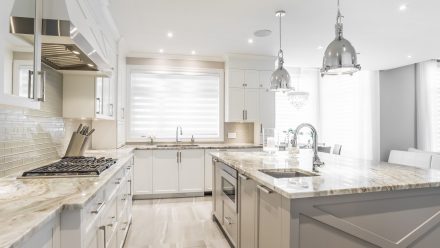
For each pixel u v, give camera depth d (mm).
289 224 1403
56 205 1124
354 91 6180
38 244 974
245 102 4941
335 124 6137
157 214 3584
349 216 1499
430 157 3389
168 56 4879
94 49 2035
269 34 3797
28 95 1367
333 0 2758
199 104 5141
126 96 4758
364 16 3139
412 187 1558
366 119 6105
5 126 1730
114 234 1990
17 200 1195
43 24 1488
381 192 1549
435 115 5902
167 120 5023
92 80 2768
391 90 6172
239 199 2271
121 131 4336
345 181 1618
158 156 4363
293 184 1528
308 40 4055
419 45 4254
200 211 3713
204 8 2955
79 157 2541
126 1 2775
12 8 1244
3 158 1710
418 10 2975
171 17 3197
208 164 4531
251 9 2977
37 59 1419
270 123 5043
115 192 2018
